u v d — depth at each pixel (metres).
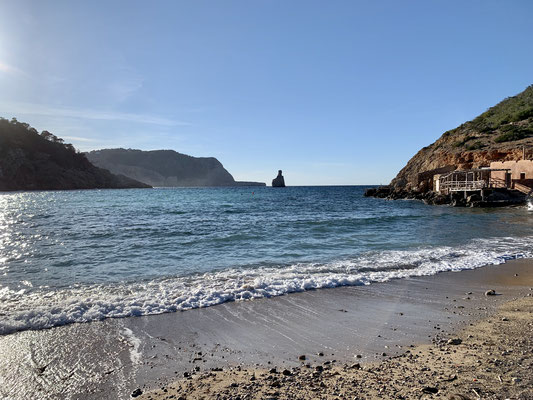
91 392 4.59
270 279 10.23
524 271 11.49
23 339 6.20
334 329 6.69
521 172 41.53
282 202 58.31
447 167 54.41
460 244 16.80
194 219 29.22
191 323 7.02
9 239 18.61
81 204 52.59
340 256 13.95
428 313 7.55
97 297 8.59
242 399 4.26
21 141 146.75
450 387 4.38
